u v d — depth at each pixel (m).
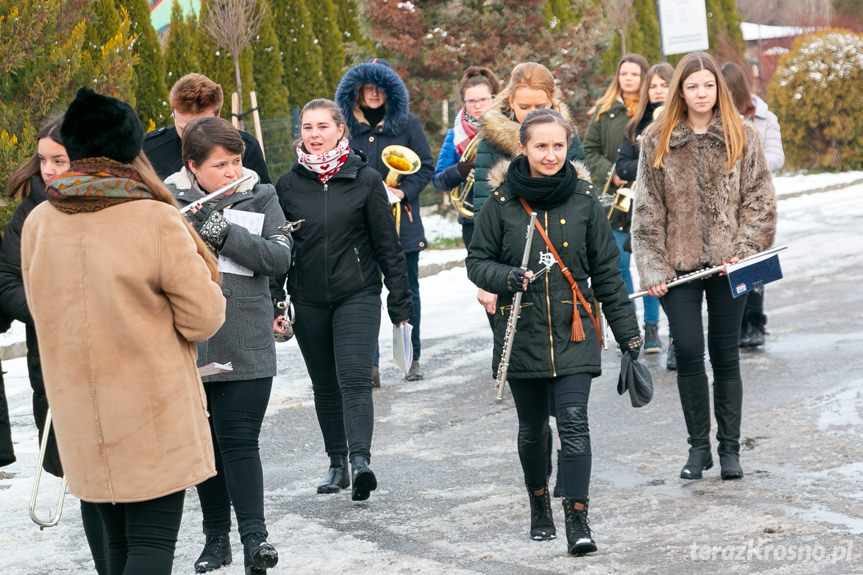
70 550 10.71
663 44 29.95
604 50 38.41
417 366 18.06
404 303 12.16
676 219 12.02
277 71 35.66
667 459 12.86
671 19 29.84
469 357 19.59
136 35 29.86
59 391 7.19
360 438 11.61
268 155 33.06
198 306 7.19
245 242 9.49
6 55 22.19
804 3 78.06
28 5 22.36
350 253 11.91
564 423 9.93
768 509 10.82
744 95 16.53
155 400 7.15
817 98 52.69
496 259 10.36
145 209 7.12
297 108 32.53
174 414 7.22
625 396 16.05
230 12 31.91
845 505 10.78
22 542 10.97
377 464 13.41
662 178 12.08
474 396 16.77
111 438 7.12
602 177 18.59
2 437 8.80
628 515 10.96
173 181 9.91
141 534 7.29
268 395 9.84
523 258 10.01
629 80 18.30
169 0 44.91
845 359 17.02
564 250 10.03
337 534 10.85
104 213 7.11
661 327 20.94
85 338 7.06
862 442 12.82
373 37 36.69
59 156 8.87
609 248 10.19
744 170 11.91
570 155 13.73
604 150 18.73
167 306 7.25
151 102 30.27
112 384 7.08
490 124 14.11
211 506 9.97
